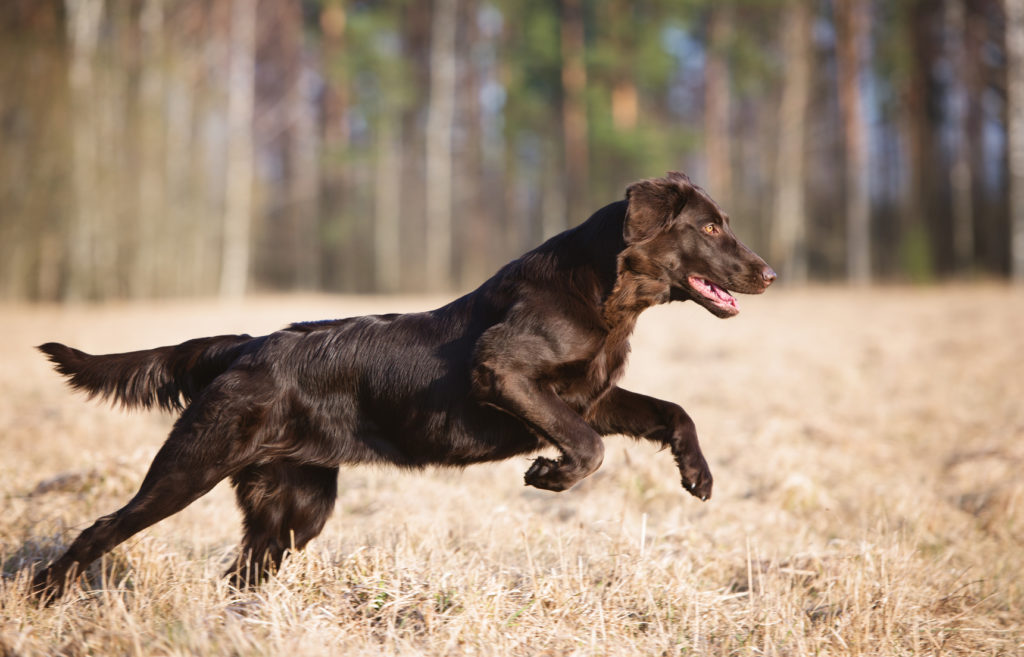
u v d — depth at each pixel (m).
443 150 37.75
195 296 32.06
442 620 4.02
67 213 26.98
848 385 10.84
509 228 43.31
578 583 4.45
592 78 37.12
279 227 42.59
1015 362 11.94
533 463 4.42
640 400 4.64
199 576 4.55
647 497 6.63
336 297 34.50
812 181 40.50
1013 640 4.38
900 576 4.73
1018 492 6.33
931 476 7.38
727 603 4.64
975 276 33.44
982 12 34.34
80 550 4.21
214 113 33.31
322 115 41.56
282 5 36.81
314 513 4.87
